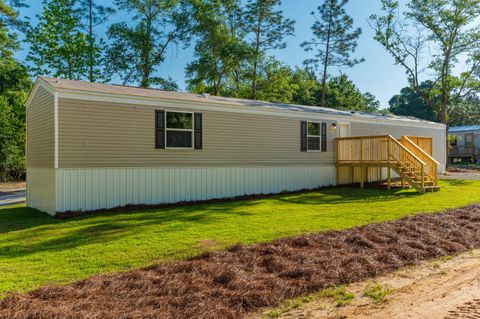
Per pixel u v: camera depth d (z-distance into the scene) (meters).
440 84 26.94
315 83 34.47
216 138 11.20
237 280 3.86
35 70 26.47
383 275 4.28
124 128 9.49
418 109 51.88
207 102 10.90
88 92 8.92
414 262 4.73
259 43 26.22
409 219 7.10
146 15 26.66
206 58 24.75
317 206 9.49
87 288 3.70
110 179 9.29
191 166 10.69
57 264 4.66
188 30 26.20
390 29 26.59
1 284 3.91
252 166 12.05
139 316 3.06
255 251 4.96
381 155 12.88
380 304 3.44
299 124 13.38
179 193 10.46
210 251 5.00
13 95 25.30
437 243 5.47
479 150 34.50
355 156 14.07
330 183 14.41
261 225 6.89
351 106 41.50
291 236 5.83
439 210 8.26
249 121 11.98
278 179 12.73
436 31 25.34
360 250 5.08
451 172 20.80
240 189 11.77
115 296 3.50
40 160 10.08
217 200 10.88
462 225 6.66
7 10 23.67
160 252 5.12
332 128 14.48
